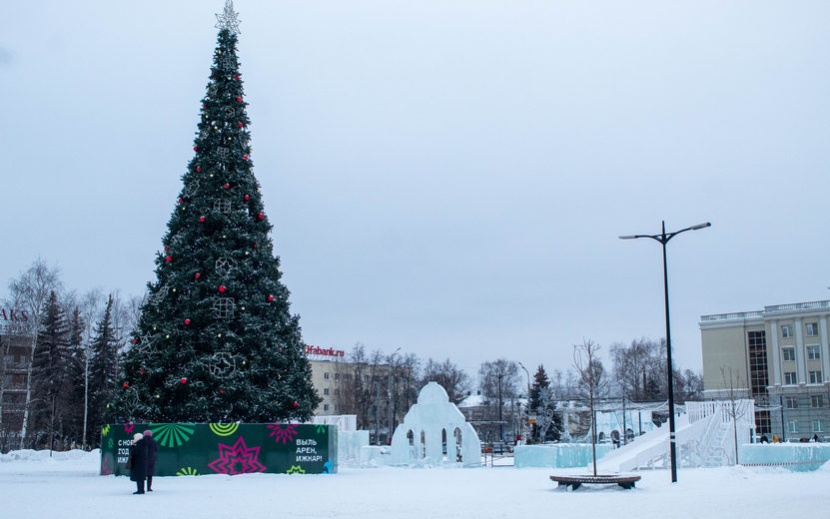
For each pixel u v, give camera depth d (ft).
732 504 70.38
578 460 146.92
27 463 161.79
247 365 120.88
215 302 121.39
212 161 128.06
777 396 361.51
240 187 128.67
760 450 140.26
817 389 356.38
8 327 234.99
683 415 153.58
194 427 112.27
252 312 124.47
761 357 376.48
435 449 148.25
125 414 120.16
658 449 135.03
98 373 256.93
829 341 357.82
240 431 114.32
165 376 118.73
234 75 133.80
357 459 144.56
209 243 123.95
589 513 63.41
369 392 387.14
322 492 85.56
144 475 83.82
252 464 114.21
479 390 490.08
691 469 130.72
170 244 124.98
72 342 261.44
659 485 95.71
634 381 401.08
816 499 74.95
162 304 121.70
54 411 242.99
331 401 424.87
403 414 411.75
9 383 250.98
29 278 222.28
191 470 111.34
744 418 154.61
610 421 215.31
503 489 90.33
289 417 125.29
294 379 126.82
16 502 73.61
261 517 60.90
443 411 148.15
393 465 146.41
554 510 66.13
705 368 388.98
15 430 231.71
